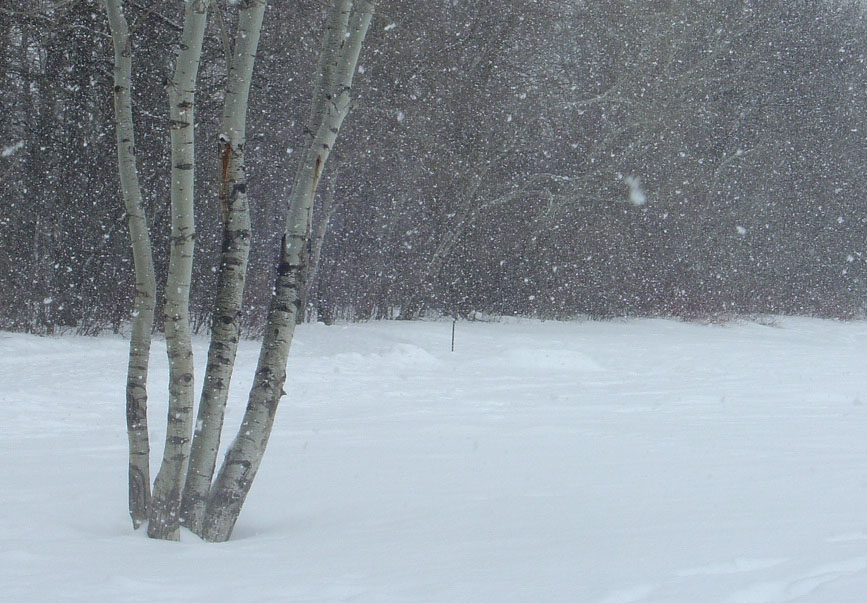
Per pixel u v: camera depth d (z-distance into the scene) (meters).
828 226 46.75
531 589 4.05
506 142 33.94
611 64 37.66
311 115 6.87
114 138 23.06
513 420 12.61
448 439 10.62
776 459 8.73
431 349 23.94
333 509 6.89
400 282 33.94
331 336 25.83
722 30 42.25
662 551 4.75
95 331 23.14
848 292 47.34
